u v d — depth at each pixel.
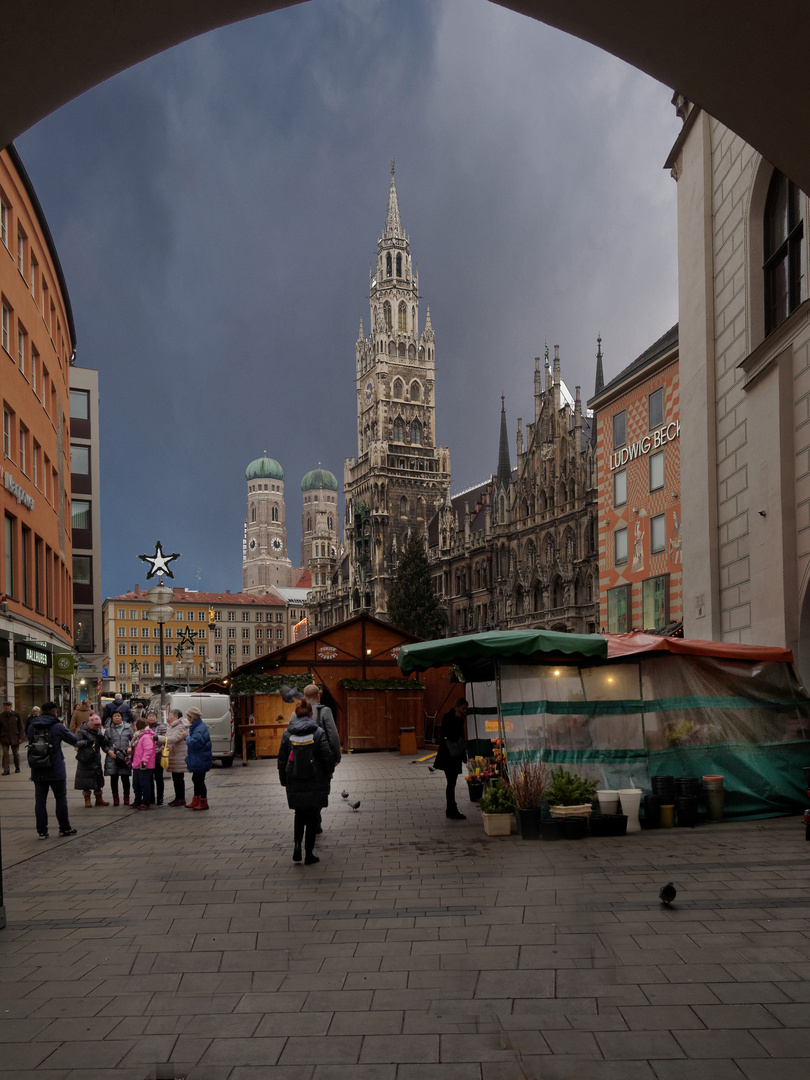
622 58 7.79
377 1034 5.62
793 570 15.57
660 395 36.91
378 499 125.12
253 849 12.30
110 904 9.24
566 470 74.94
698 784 13.80
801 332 15.08
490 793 13.09
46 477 35.75
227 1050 5.43
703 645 14.52
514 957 7.04
